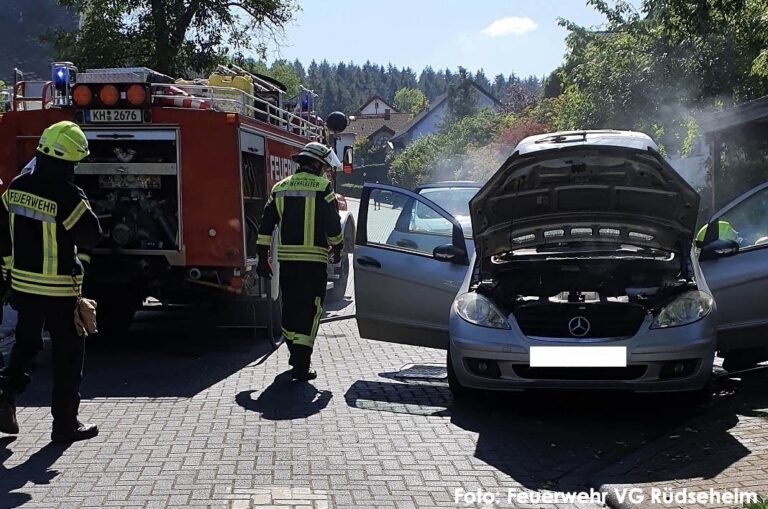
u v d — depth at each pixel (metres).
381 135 96.31
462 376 6.60
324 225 7.82
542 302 6.47
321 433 6.11
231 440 5.91
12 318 11.30
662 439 5.93
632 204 6.83
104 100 8.77
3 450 5.65
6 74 26.81
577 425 6.41
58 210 5.66
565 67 22.81
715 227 7.30
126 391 7.38
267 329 9.98
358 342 9.98
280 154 10.67
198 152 8.86
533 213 7.04
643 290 6.66
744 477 5.02
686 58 17.39
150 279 9.12
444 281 7.62
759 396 7.05
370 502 4.76
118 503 4.69
